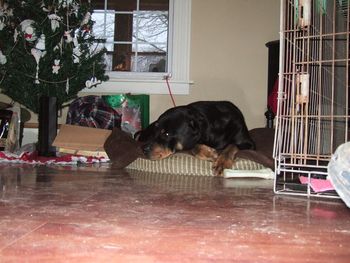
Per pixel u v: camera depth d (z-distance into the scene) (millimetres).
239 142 3008
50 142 3633
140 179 2445
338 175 1506
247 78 4574
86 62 4055
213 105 3098
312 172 1849
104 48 4234
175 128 2848
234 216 1411
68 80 3990
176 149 2883
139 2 4828
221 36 4586
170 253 983
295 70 1987
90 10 4172
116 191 1923
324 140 2463
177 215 1402
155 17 4816
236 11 4578
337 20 2441
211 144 2975
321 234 1199
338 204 1686
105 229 1191
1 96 4578
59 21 3889
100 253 972
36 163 3316
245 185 2258
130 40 4840
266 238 1138
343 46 2461
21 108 4391
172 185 2201
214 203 1653
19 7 3926
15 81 3984
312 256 989
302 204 1679
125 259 933
